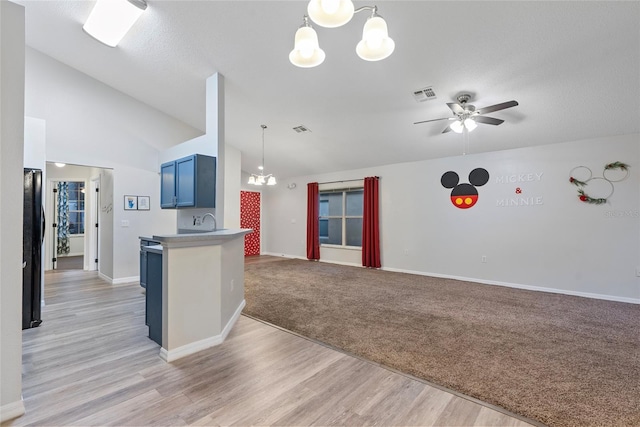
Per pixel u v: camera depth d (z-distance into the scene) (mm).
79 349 2604
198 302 2596
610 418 1756
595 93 3484
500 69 3264
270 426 1673
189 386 2055
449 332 3051
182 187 4141
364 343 2781
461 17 2705
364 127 5059
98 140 4945
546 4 2490
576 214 4570
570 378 2191
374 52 1992
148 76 4473
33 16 3654
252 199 9148
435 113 4395
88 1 3186
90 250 6398
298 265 7191
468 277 5551
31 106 4352
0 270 1704
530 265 4941
